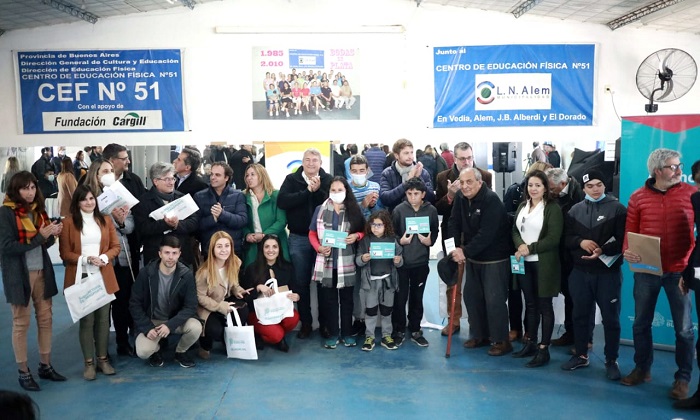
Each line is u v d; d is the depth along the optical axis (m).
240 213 5.03
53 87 6.85
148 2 6.47
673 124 4.55
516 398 3.82
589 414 3.56
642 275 3.91
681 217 3.76
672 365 4.41
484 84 6.91
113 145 4.89
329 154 6.96
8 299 3.93
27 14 6.31
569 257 4.51
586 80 6.92
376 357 4.70
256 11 6.87
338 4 6.88
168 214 4.54
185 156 5.37
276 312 4.77
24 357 4.04
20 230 3.91
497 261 4.67
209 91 6.91
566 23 6.91
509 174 7.06
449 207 5.24
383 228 4.79
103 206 4.27
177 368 4.48
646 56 6.94
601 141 6.97
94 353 4.54
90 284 4.15
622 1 6.14
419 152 6.95
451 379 4.19
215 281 4.64
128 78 6.86
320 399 3.84
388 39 6.91
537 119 6.95
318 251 4.90
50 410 3.70
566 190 4.80
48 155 7.50
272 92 6.91
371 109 6.96
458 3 6.75
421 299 5.01
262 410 3.67
